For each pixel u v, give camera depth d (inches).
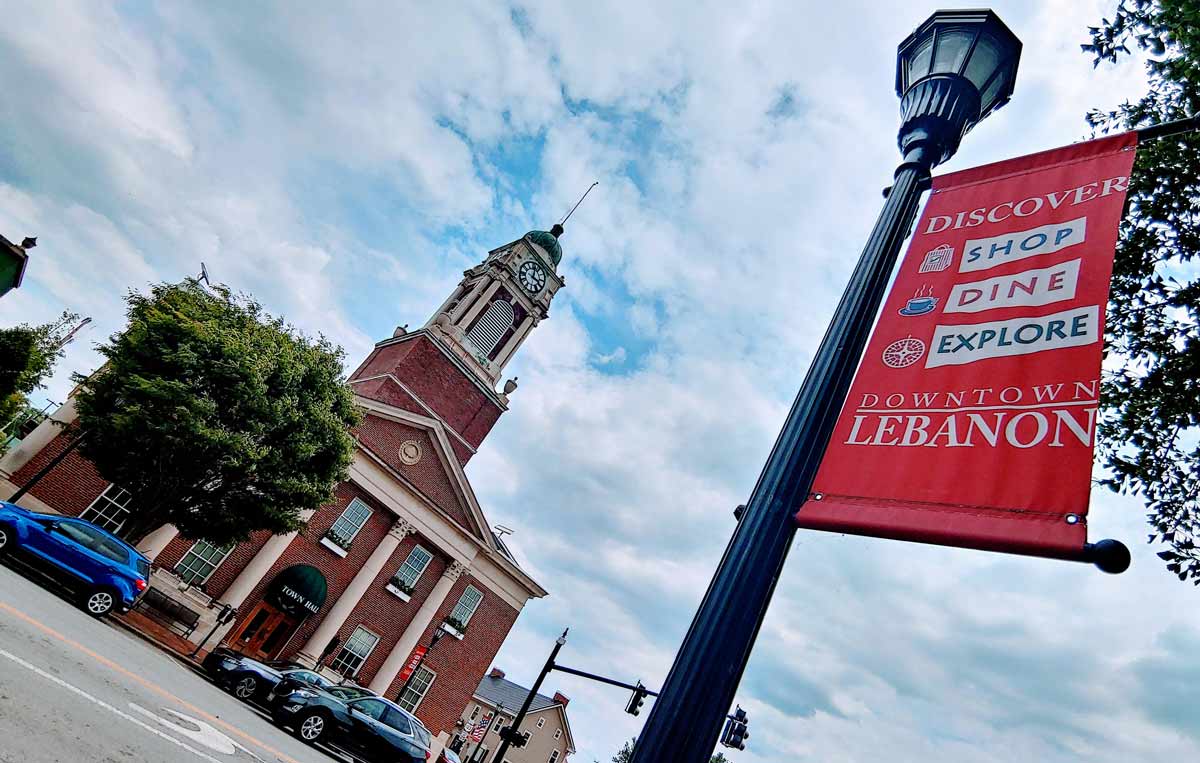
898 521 102.0
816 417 116.3
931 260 145.3
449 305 1502.2
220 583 967.6
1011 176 150.3
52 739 181.6
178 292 773.9
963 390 117.6
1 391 1120.2
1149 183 269.7
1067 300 121.5
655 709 89.5
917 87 165.9
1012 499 98.5
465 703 1202.6
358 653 1095.0
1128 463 271.9
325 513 1088.8
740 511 117.6
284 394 783.7
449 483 1259.8
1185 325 263.3
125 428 684.7
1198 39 226.8
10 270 343.6
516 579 1314.0
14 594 380.2
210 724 348.8
